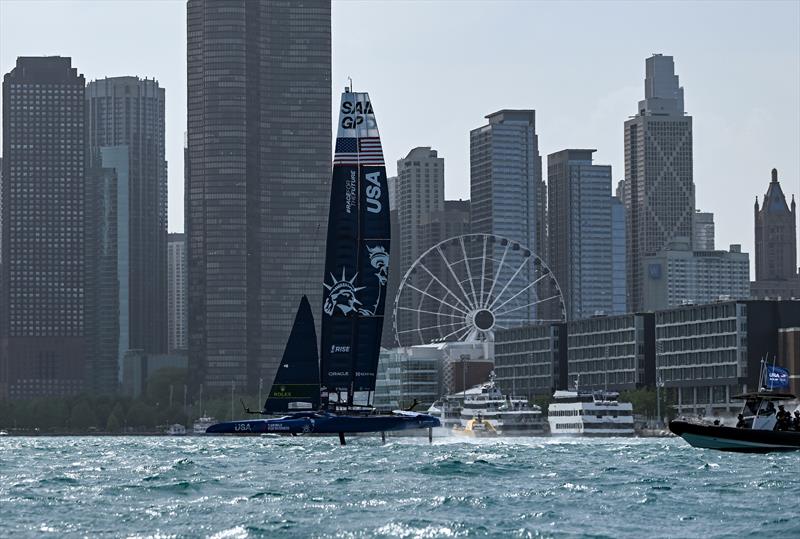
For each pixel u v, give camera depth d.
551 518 176.62
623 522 173.00
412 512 183.50
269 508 189.00
